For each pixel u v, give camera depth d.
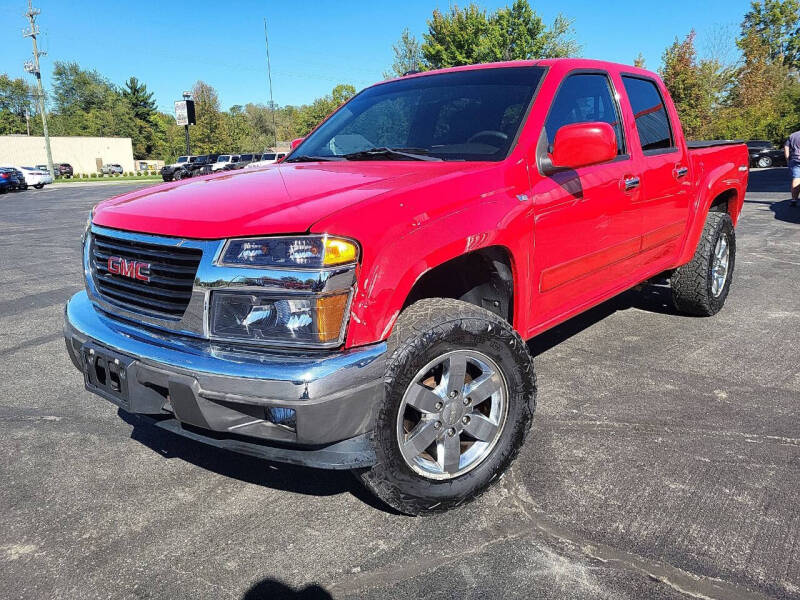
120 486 2.72
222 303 2.07
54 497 2.64
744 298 5.59
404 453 2.23
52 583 2.11
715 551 2.17
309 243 2.00
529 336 2.97
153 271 2.27
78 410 3.52
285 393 1.93
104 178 61.16
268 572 2.14
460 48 43.94
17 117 98.69
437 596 2.00
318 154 3.43
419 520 2.42
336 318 2.01
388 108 3.50
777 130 39.97
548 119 3.00
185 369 2.06
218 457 2.97
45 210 18.28
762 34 64.12
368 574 2.12
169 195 2.58
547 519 2.39
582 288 3.30
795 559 2.12
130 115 98.44
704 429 3.09
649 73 4.08
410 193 2.28
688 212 4.28
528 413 2.57
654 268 4.09
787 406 3.35
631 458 2.82
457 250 2.33
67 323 2.62
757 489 2.56
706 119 44.97
